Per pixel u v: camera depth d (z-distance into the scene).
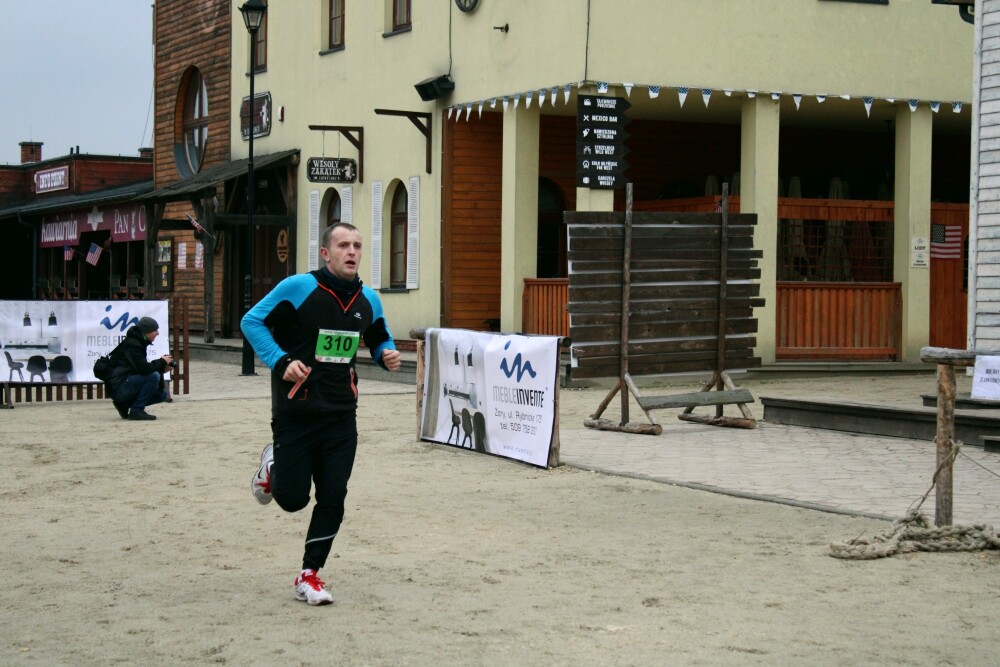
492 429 11.78
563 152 22.58
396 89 23.92
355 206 25.81
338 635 5.85
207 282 27.28
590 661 5.41
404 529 8.39
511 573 7.08
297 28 28.08
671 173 23.08
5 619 6.21
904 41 19.59
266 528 8.53
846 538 7.80
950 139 24.19
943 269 20.58
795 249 19.73
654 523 8.52
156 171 35.03
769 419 14.23
